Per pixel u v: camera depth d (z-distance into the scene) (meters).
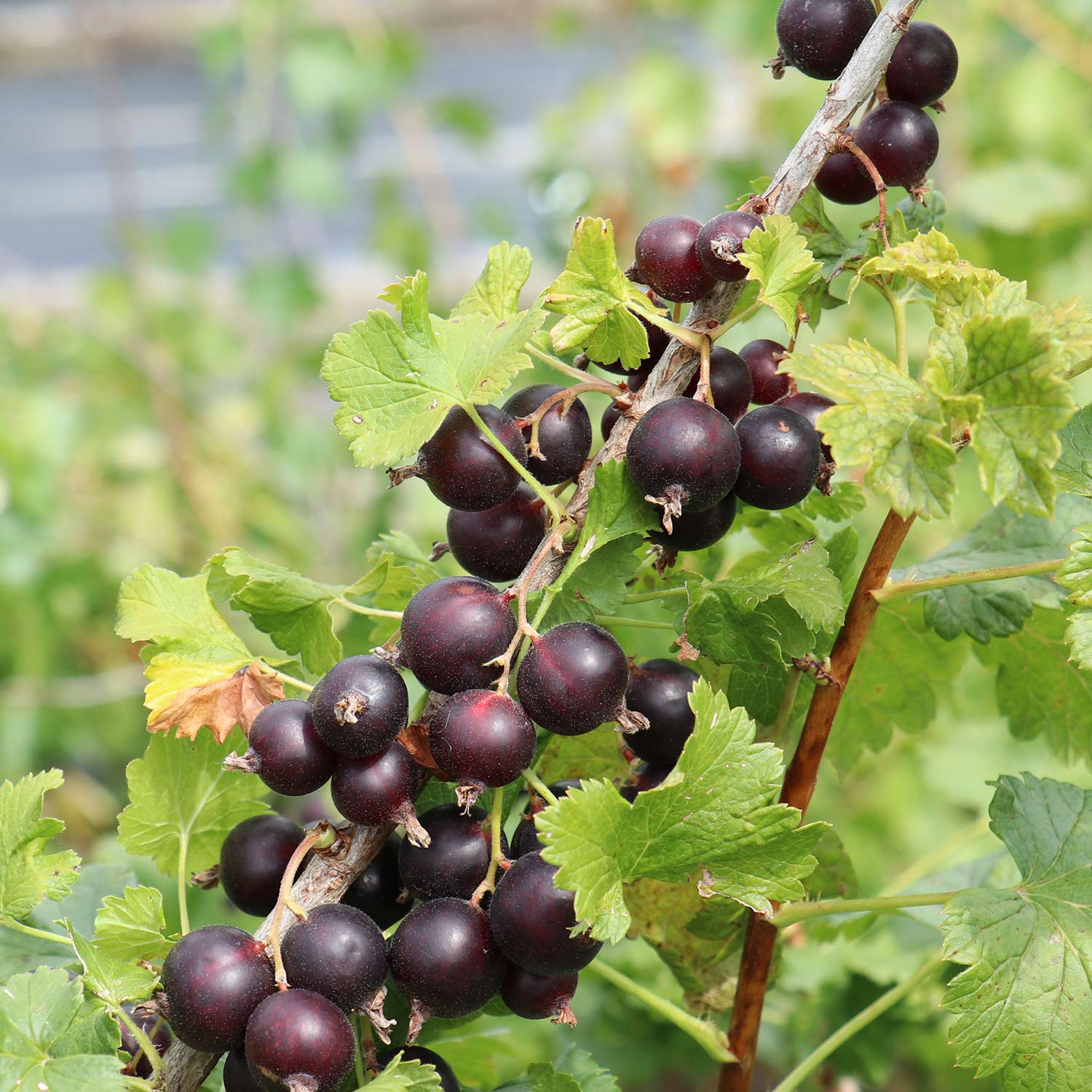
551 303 0.49
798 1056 0.61
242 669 0.50
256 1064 0.46
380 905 0.49
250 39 1.45
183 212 1.50
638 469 0.48
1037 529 0.54
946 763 0.75
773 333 0.65
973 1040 0.48
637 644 0.57
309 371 1.45
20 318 1.42
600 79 1.41
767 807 0.47
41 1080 0.46
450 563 0.58
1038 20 1.24
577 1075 0.51
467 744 0.47
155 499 1.32
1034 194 0.96
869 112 0.51
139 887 0.49
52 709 1.18
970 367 0.47
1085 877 0.50
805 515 0.53
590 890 0.46
